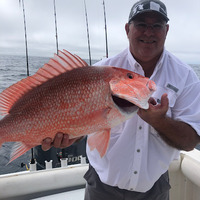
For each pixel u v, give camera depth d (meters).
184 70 0.86
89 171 1.00
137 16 0.82
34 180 1.25
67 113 0.69
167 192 0.96
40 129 0.71
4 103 0.73
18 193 1.21
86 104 0.68
